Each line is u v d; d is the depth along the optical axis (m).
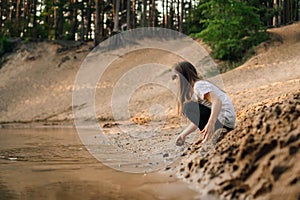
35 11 31.98
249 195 2.45
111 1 35.44
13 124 18.05
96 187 3.08
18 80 25.69
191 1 36.25
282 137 2.64
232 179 2.67
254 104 9.50
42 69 26.58
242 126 3.39
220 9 21.17
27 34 33.06
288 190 2.22
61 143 7.44
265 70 16.08
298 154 2.41
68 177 3.55
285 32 21.73
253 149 2.78
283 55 18.20
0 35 32.94
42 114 19.62
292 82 12.58
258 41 20.72
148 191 2.87
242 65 18.06
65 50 28.56
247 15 21.06
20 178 3.55
